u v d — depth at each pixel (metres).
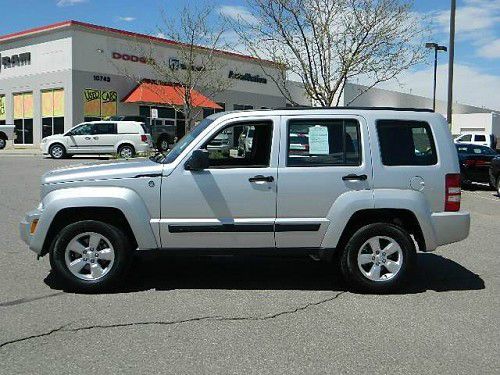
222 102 40.16
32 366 3.97
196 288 5.95
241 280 6.30
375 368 4.03
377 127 5.86
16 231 8.78
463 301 5.66
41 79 33.47
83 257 5.69
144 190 5.62
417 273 6.78
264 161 5.75
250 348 4.35
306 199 5.70
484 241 8.91
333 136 5.82
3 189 13.79
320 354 4.26
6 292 5.70
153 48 35.22
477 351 4.37
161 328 4.75
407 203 5.74
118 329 4.71
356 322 4.99
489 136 34.25
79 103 32.09
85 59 32.25
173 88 32.44
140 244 5.63
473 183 19.17
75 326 4.76
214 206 5.65
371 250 5.86
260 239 5.71
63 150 25.38
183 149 5.87
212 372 3.91
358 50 13.53
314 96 14.26
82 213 5.78
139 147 25.48
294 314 5.18
